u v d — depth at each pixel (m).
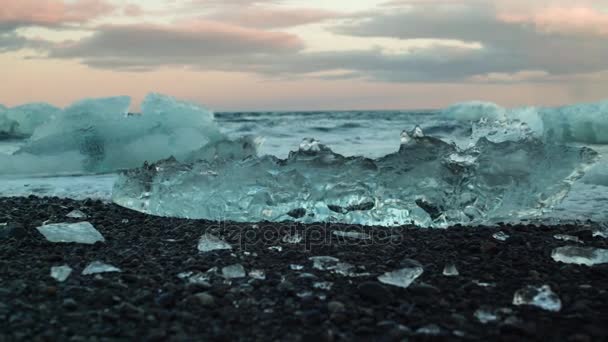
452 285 2.41
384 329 1.92
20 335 1.81
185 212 4.28
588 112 12.16
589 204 4.66
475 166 4.11
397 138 13.21
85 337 1.81
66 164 8.04
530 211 4.05
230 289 2.31
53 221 3.85
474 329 1.92
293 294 2.25
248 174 4.24
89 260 2.81
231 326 1.94
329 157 4.22
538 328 1.95
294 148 10.40
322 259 2.72
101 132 8.35
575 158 4.03
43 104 14.66
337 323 1.96
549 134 12.41
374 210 4.07
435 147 4.17
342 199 4.11
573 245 3.20
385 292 2.19
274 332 1.89
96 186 6.12
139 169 4.59
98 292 2.19
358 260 2.84
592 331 1.91
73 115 8.50
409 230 3.67
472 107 21.52
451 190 4.07
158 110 8.99
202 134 8.81
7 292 2.21
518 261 2.82
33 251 3.00
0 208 4.38
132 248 3.09
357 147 10.78
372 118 22.61
